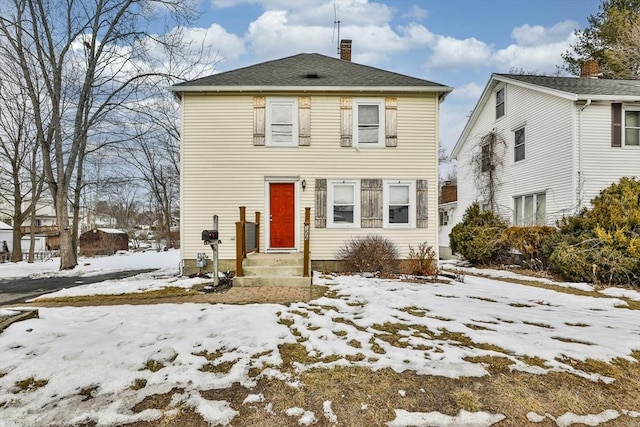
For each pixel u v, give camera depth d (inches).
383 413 111.9
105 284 331.3
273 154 394.3
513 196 565.9
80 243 1019.3
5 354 146.2
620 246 325.4
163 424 105.2
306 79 407.2
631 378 134.9
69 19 503.5
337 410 113.1
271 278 305.1
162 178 1124.5
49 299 268.2
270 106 396.5
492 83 607.2
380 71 452.8
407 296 259.1
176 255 837.2
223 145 391.9
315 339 166.7
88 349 150.9
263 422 107.1
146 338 164.4
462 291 288.0
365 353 151.6
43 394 119.1
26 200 861.8
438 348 157.2
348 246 392.5
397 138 398.6
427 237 397.1
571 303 253.9
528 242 454.3
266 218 392.5
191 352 150.3
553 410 115.8
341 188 399.9
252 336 166.6
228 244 389.1
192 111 391.2
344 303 235.8
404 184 399.2
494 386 126.6
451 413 112.4
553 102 479.2
